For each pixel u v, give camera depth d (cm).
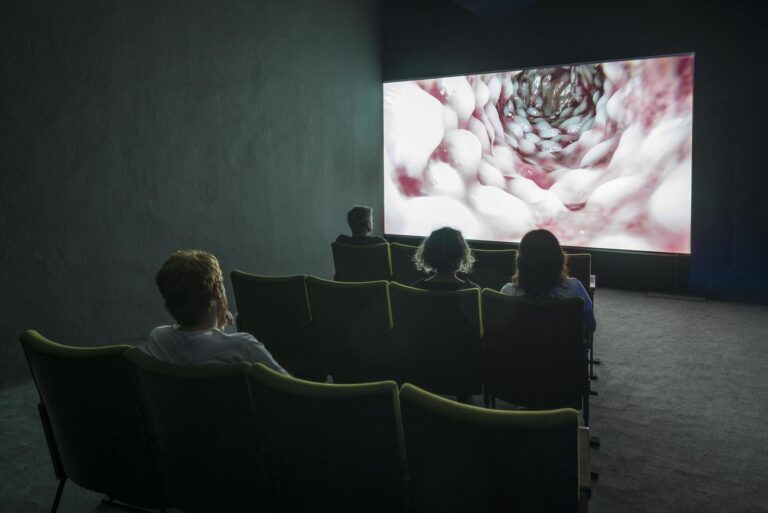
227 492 183
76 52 408
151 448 193
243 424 170
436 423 145
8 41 368
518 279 275
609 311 553
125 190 448
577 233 651
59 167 402
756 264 575
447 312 270
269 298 313
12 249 378
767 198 563
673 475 265
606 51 623
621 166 619
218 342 187
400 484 165
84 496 254
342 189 698
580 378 264
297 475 173
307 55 630
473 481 148
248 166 562
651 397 353
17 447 298
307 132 636
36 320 394
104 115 429
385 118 763
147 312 471
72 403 190
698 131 583
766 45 548
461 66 706
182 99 490
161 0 468
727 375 389
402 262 439
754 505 242
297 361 327
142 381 177
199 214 513
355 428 158
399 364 297
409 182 753
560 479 142
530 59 663
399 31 745
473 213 711
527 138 666
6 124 370
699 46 576
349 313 294
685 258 606
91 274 427
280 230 607
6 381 379
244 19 548
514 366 270
